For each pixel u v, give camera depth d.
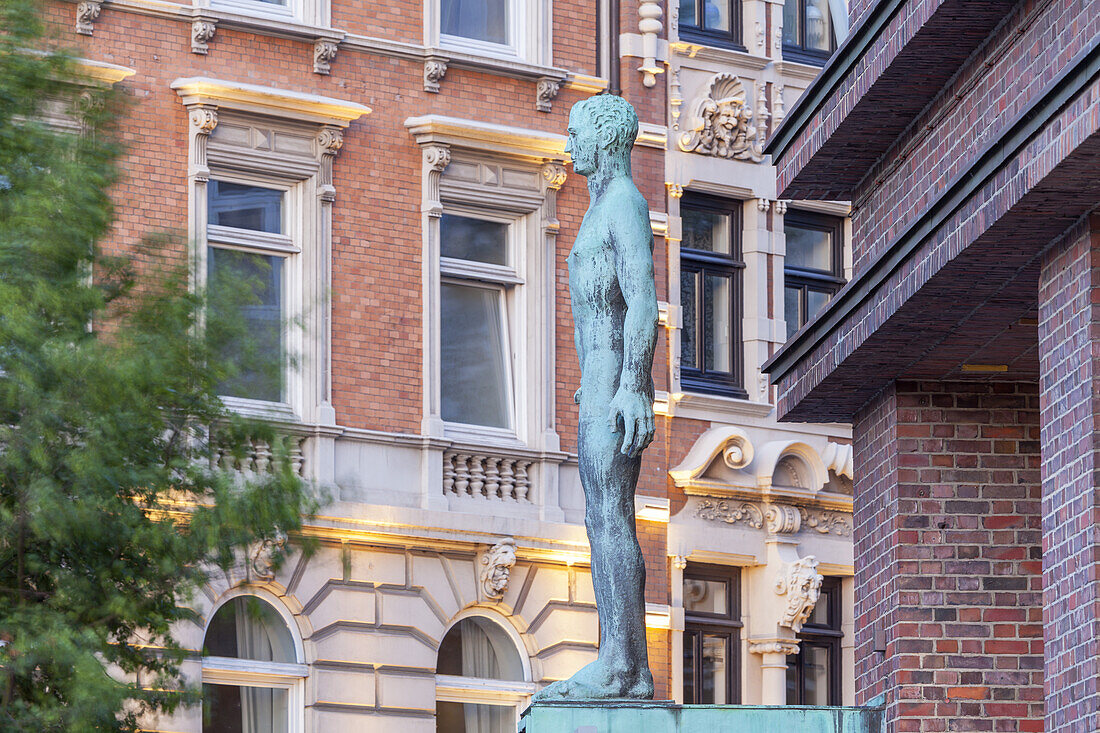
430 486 41.00
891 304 20.52
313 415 39.88
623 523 16.58
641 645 16.52
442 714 41.59
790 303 46.56
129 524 27.98
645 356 16.48
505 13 43.59
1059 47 18.14
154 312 28.70
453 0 42.94
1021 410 22.50
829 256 47.22
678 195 44.66
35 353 26.84
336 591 40.31
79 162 28.27
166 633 29.30
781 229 45.84
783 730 16.08
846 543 45.75
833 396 23.39
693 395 44.09
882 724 16.14
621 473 16.59
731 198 45.66
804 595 44.34
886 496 22.64
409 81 41.91
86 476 27.16
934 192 21.48
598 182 17.12
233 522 28.61
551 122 43.28
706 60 45.34
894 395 22.55
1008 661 21.95
